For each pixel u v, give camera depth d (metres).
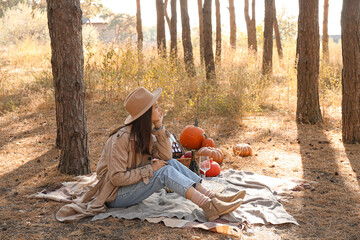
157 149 4.27
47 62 15.44
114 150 3.94
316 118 8.70
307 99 8.69
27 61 16.78
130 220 4.01
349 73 6.93
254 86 10.80
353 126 7.04
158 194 4.74
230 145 7.25
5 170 5.88
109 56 11.41
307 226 3.88
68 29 5.40
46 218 4.16
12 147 7.15
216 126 8.66
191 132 7.00
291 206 4.40
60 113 5.61
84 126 5.69
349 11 6.75
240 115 9.48
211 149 6.21
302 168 5.84
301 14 8.55
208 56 12.48
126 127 4.04
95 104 10.62
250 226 3.87
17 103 10.63
